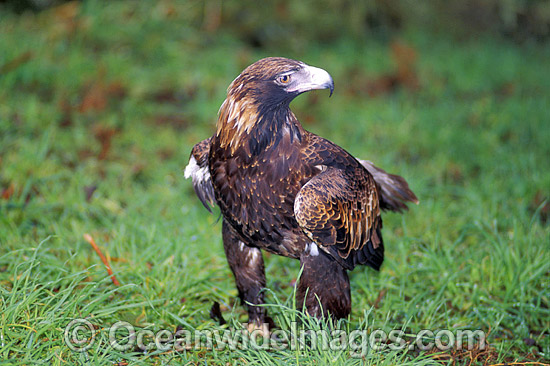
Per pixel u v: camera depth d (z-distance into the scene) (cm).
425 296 1205
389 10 3325
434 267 1252
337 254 980
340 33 3130
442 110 2253
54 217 1419
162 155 1802
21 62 2130
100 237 1338
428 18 3412
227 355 990
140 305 1027
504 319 1148
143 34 2588
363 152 1850
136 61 2452
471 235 1411
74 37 2477
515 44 3503
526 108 2261
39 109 1923
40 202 1435
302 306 1007
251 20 2922
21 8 2759
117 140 1839
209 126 2030
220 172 972
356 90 2480
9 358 877
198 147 1063
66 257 1235
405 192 1180
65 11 2627
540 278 1225
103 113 1992
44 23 2578
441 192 1659
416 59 2795
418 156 1919
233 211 986
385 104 2305
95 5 2647
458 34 3447
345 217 969
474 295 1180
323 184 948
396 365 914
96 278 1151
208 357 993
